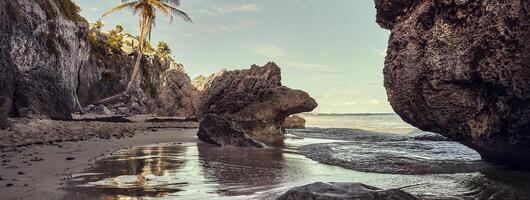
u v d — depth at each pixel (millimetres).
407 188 7719
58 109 27250
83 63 40156
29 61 24516
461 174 9406
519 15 8023
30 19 25062
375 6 13727
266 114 28578
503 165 10734
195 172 9508
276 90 29422
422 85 10758
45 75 26469
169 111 53656
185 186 7723
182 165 10641
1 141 13172
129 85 47719
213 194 7031
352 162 11570
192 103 55500
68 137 16344
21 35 23703
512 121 8852
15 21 23203
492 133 9477
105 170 9352
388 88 12453
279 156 13242
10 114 21781
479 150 11086
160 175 8945
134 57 54969
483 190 7461
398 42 11742
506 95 8797
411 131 35938
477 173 9508
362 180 8703
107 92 47781
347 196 4738
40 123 19359
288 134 28344
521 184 8000
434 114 10539
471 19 9141
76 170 9141
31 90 23594
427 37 10523
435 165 10969
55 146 13578
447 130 10586
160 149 14641
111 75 48656
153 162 11086
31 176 8109
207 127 17766
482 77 9031
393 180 8656
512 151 9672
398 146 17188
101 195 6715
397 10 12492
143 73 56125
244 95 29656
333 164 11227
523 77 8188
